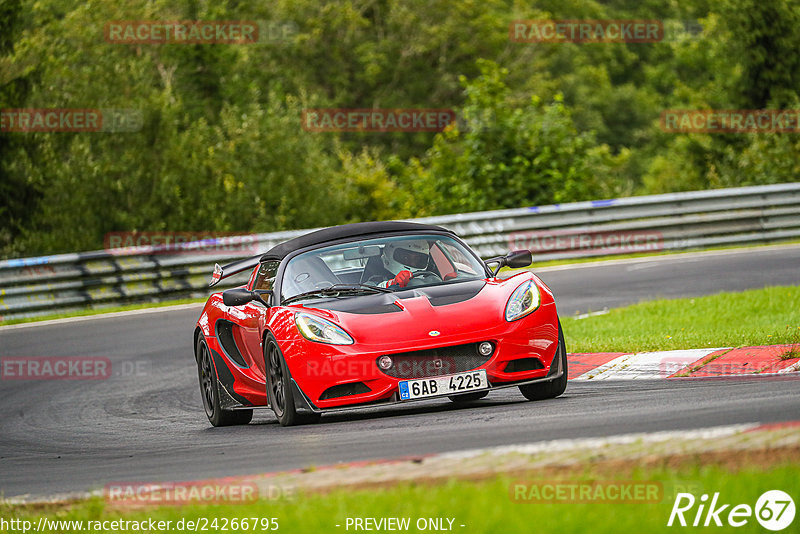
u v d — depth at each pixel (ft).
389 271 94.68
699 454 48.65
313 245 98.68
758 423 58.18
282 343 86.69
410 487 48.88
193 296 231.71
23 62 330.54
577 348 119.85
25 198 320.29
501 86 346.74
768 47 423.64
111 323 197.57
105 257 224.12
